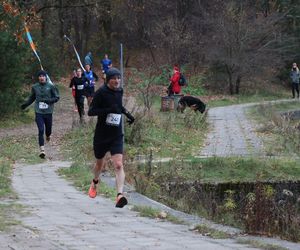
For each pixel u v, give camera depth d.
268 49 48.38
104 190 12.16
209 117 30.30
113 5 50.41
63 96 39.41
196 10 53.09
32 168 15.49
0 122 25.64
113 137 10.20
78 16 54.22
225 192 15.16
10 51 25.98
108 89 10.14
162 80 45.06
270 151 19.25
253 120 28.61
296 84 45.28
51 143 20.50
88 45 61.25
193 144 20.84
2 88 26.36
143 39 59.69
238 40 47.38
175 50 50.81
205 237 8.63
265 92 50.38
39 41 42.12
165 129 22.41
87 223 9.27
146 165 15.66
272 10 52.75
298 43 54.03
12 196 11.46
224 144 21.00
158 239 8.26
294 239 9.52
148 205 11.02
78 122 23.98
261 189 12.09
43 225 8.98
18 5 29.59
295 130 22.14
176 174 15.66
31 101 17.70
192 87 46.56
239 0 51.75
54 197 11.56
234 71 48.19
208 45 49.09
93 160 16.34
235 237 8.81
